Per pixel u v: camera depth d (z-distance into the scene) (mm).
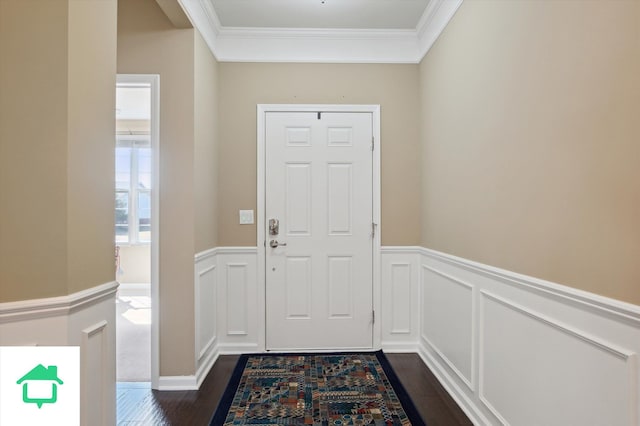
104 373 1423
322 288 3176
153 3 2525
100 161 1405
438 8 2625
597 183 1209
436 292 2727
